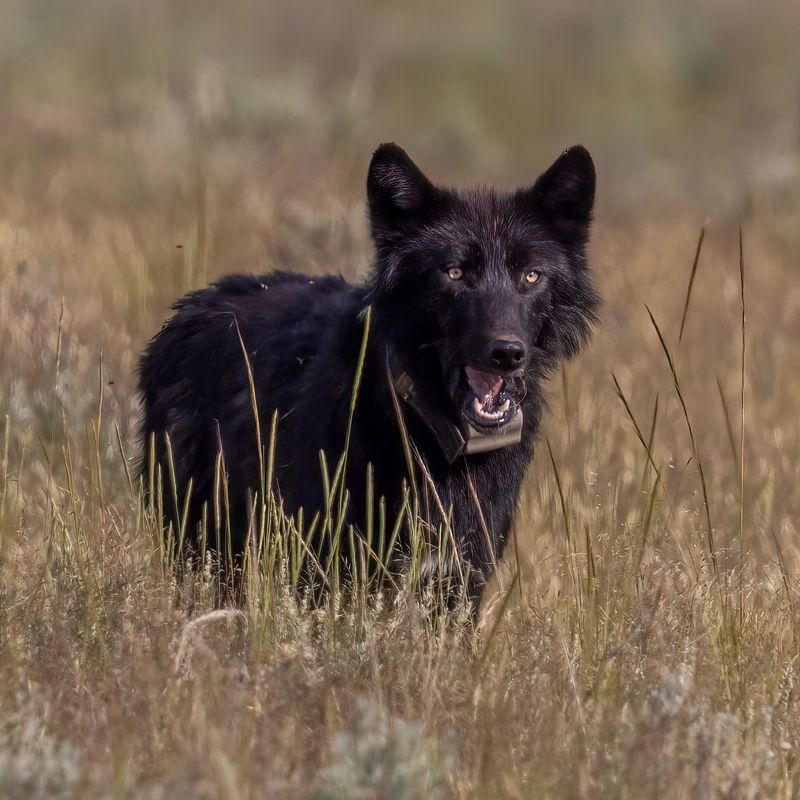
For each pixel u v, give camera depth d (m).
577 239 18.03
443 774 12.59
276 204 36.81
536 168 68.94
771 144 63.72
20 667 14.19
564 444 22.41
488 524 17.38
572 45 96.75
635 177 63.72
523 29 101.06
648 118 80.62
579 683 15.15
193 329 19.67
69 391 22.89
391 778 11.75
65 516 17.47
